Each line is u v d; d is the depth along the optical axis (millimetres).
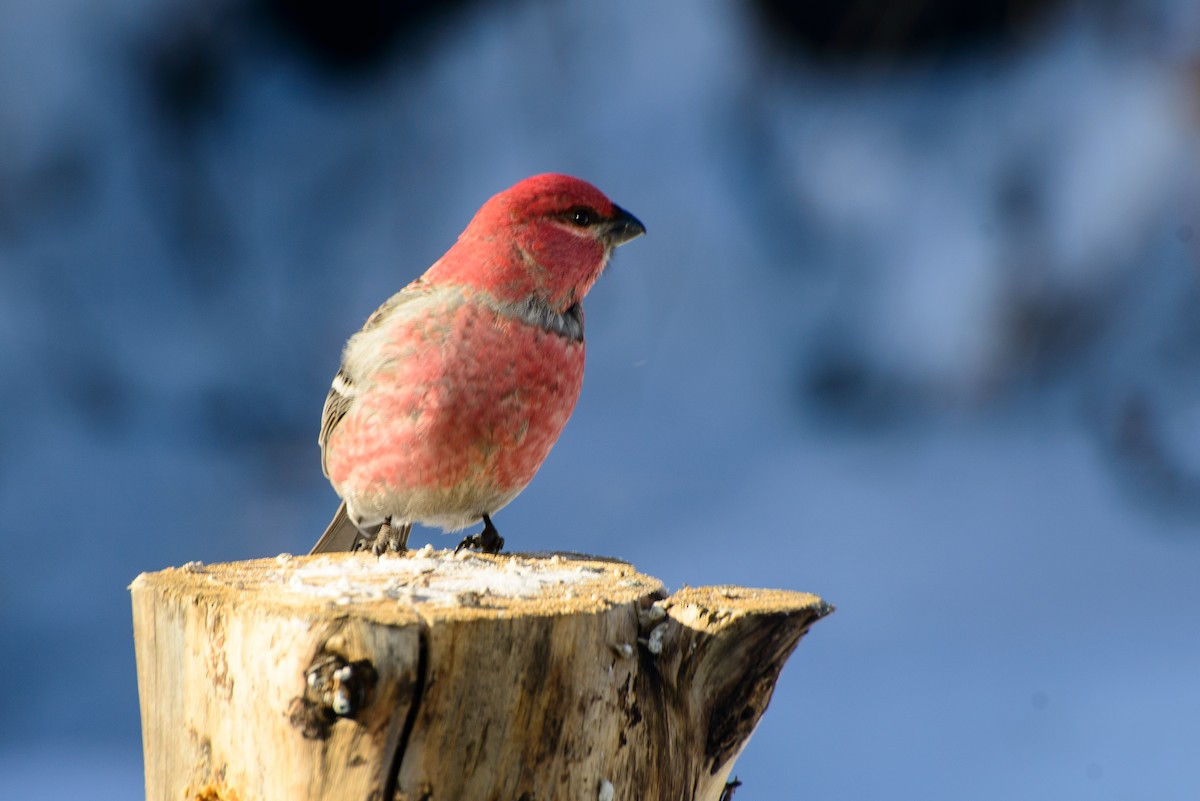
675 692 3186
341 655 2746
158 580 3182
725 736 3268
